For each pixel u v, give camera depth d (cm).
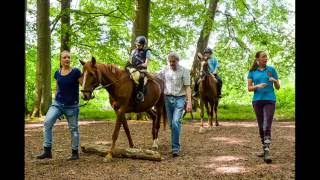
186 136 1223
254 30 2328
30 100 2378
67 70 797
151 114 991
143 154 834
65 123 1581
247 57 2509
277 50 2267
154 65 2417
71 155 880
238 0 2383
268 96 790
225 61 2592
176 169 750
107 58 2200
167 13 2227
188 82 866
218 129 1405
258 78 794
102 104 2911
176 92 869
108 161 812
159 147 1012
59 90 799
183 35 2203
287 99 2562
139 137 1194
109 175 703
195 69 2311
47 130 807
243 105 2695
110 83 845
